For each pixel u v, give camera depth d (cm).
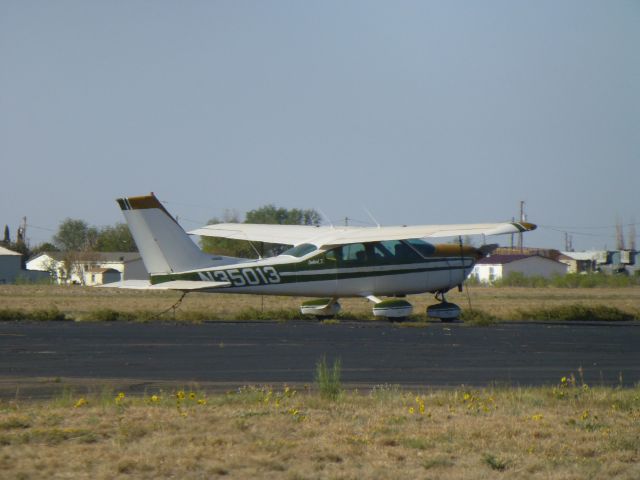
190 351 6294
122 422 3559
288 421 3612
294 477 2772
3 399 4219
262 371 5331
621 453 3178
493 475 2852
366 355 6194
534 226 9394
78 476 2764
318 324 9006
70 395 4134
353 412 3850
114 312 9475
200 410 3850
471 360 6006
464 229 9356
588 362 6022
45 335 7325
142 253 8919
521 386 4869
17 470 2811
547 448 3222
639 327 9262
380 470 2881
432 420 3706
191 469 2852
